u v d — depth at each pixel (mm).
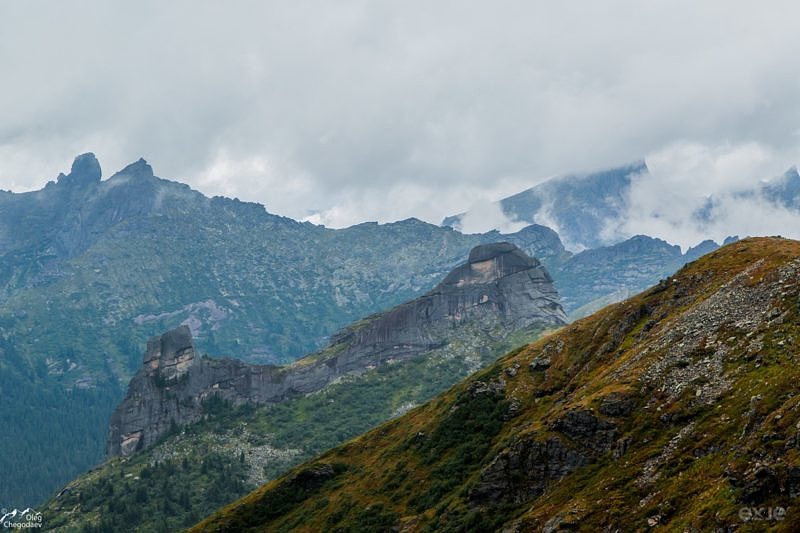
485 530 154875
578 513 126750
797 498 92500
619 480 129625
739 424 120812
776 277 158875
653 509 114562
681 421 135375
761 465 99750
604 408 153750
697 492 110875
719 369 142250
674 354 157125
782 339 136875
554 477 153000
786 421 105000
